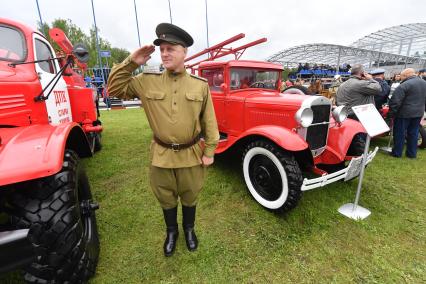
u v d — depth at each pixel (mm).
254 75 3588
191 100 1576
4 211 1332
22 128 1632
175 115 1577
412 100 3885
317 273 1798
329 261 1905
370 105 2436
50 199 1352
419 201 2777
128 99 1677
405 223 2373
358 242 2104
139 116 8867
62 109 2762
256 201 2695
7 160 1206
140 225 2301
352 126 2992
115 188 3045
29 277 1352
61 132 1578
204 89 1673
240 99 3221
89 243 1662
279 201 2379
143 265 1838
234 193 2906
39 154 1280
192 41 1546
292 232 2227
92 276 1715
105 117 8625
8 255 1143
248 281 1730
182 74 1602
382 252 1991
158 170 1738
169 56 1485
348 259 1915
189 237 2025
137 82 1619
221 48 4707
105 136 5680
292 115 2627
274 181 2467
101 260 1868
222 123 3605
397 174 3492
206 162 1798
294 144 2250
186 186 1829
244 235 2189
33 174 1187
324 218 2416
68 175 1466
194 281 1721
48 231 1320
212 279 1737
